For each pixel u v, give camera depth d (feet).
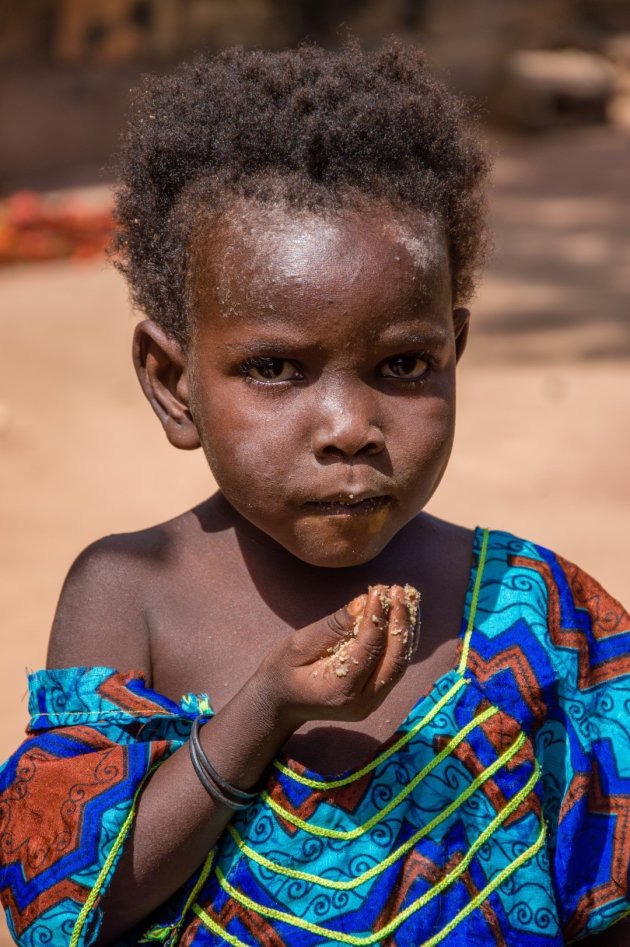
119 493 28.91
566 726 7.40
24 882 6.77
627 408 32.86
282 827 6.85
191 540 7.70
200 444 7.41
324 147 6.75
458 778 6.99
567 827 7.29
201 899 6.98
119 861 6.68
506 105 75.46
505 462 29.66
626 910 7.34
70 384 36.19
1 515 27.45
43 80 71.61
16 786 6.98
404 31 77.82
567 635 7.59
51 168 69.72
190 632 7.41
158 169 7.22
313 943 6.77
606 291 45.11
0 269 50.90
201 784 6.62
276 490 6.66
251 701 6.57
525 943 6.97
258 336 6.56
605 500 27.17
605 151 71.46
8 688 19.93
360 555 6.74
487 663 7.30
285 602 7.50
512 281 46.50
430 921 6.81
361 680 6.29
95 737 6.95
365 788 6.89
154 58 75.25
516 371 36.40
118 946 7.13
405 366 6.76
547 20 84.23
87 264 51.62
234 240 6.68
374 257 6.54
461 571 7.77
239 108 7.07
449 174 7.18
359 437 6.50
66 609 7.52
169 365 7.43
